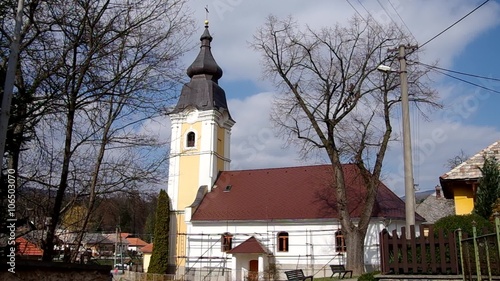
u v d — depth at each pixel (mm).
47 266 9734
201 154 44625
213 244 40281
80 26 13273
